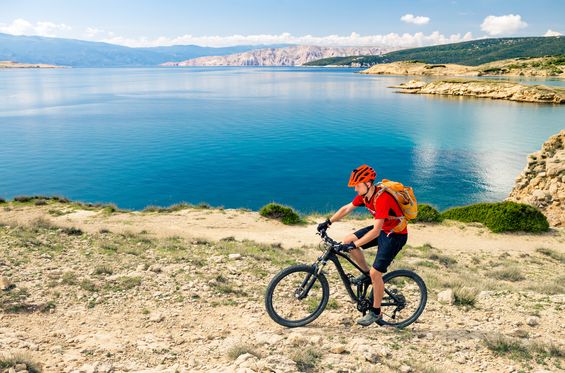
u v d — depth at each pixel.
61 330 5.82
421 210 21.98
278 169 48.28
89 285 7.56
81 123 81.38
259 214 23.16
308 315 6.31
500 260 15.49
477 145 59.47
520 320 6.75
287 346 5.30
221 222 21.27
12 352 4.89
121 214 22.73
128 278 8.12
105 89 182.38
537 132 69.06
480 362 5.18
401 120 84.56
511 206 20.98
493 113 94.62
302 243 17.05
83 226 16.36
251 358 4.65
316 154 55.69
